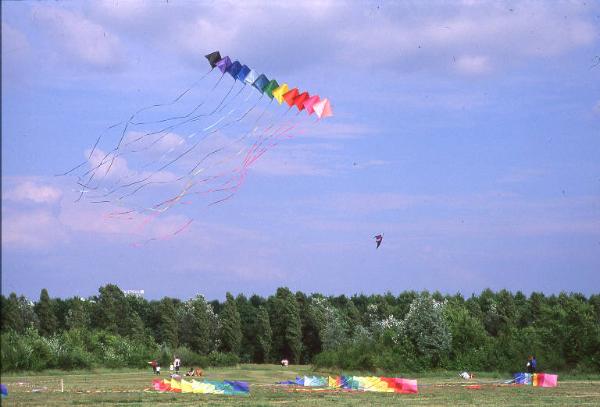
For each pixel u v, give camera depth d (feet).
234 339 439.63
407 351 294.25
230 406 146.41
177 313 445.37
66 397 163.84
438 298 435.53
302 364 447.83
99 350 331.57
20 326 308.40
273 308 454.40
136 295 472.44
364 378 193.36
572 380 243.60
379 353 298.76
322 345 428.15
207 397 167.94
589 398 169.89
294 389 197.26
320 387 206.28
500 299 428.97
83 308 418.92
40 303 399.85
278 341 449.06
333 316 432.66
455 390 196.54
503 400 163.94
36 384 214.28
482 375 270.87
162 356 339.77
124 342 343.26
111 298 418.72
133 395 170.19
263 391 188.44
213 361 363.56
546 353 279.49
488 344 299.99
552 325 285.23
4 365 255.50
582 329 274.98
